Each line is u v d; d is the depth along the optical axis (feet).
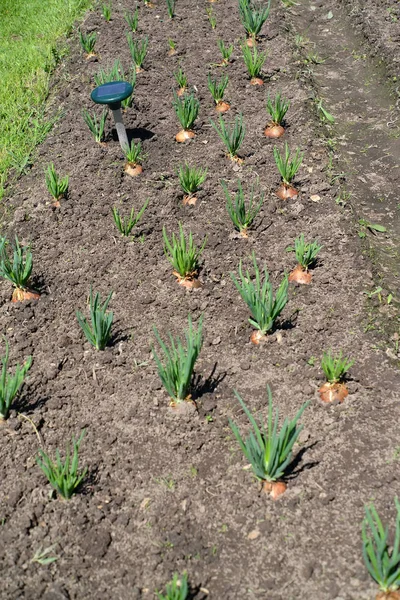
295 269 9.86
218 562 7.77
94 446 8.57
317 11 14.89
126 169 11.28
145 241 10.42
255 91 12.57
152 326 9.19
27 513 8.14
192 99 11.45
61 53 13.96
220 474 8.29
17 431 8.71
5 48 14.44
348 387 8.75
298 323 9.40
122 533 8.00
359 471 8.18
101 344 9.26
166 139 11.80
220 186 11.00
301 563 7.71
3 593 7.71
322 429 8.50
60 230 10.65
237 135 11.07
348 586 7.55
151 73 13.10
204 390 8.90
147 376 9.07
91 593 7.69
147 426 8.67
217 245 10.29
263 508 8.04
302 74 12.83
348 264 9.91
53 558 7.86
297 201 10.69
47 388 9.06
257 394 8.84
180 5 14.97
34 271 10.20
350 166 11.44
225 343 9.30
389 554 7.66
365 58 13.38
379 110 12.35
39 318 9.72
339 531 7.85
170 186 11.05
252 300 9.04
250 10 13.93
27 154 11.80
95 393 8.98
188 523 8.02
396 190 11.02
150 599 7.63
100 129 11.49
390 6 14.25
